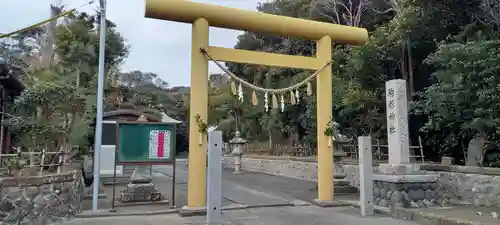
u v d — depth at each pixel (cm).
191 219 603
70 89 1041
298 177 1336
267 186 1084
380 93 1230
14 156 678
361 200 657
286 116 1884
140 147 687
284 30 746
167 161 698
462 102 819
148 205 723
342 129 1318
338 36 790
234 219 614
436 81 1126
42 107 1002
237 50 709
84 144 1066
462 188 725
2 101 1169
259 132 2205
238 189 1014
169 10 649
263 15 723
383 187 702
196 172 655
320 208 721
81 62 1862
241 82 702
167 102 3356
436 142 1033
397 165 689
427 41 1191
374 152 1175
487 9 962
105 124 1155
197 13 669
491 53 760
